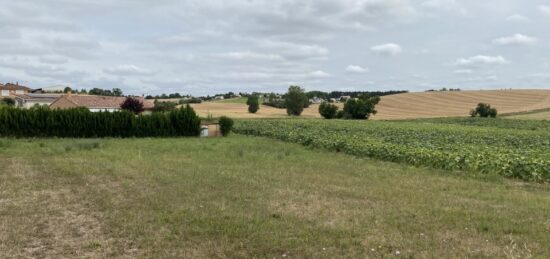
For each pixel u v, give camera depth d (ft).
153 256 21.86
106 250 22.84
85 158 62.95
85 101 241.96
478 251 22.77
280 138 116.57
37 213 30.71
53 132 111.65
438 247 23.49
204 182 43.39
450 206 34.19
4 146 81.00
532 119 253.85
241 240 24.49
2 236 25.08
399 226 27.86
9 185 41.39
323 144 87.66
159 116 122.83
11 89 386.11
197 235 25.45
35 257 21.81
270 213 30.86
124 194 37.27
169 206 32.73
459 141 102.89
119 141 100.37
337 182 45.27
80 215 30.22
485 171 53.83
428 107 360.89
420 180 47.85
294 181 45.16
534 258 21.71
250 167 55.62
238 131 153.89
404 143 89.35
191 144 92.48
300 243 24.03
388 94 428.97
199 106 379.14
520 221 29.40
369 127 161.17
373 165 61.11
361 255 22.18
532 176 48.96
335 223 28.37
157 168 53.26
